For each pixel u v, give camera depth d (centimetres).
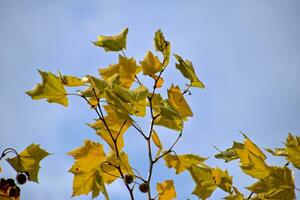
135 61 384
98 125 374
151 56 383
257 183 332
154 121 375
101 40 384
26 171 359
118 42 383
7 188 354
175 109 371
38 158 361
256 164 333
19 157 359
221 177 361
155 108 377
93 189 369
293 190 330
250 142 338
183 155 376
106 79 383
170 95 380
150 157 370
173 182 375
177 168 376
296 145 336
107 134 374
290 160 335
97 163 370
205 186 361
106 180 372
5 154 359
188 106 380
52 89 373
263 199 340
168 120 375
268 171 331
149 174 367
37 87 373
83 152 370
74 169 368
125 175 365
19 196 355
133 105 365
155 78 381
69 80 373
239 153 338
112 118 374
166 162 376
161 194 375
